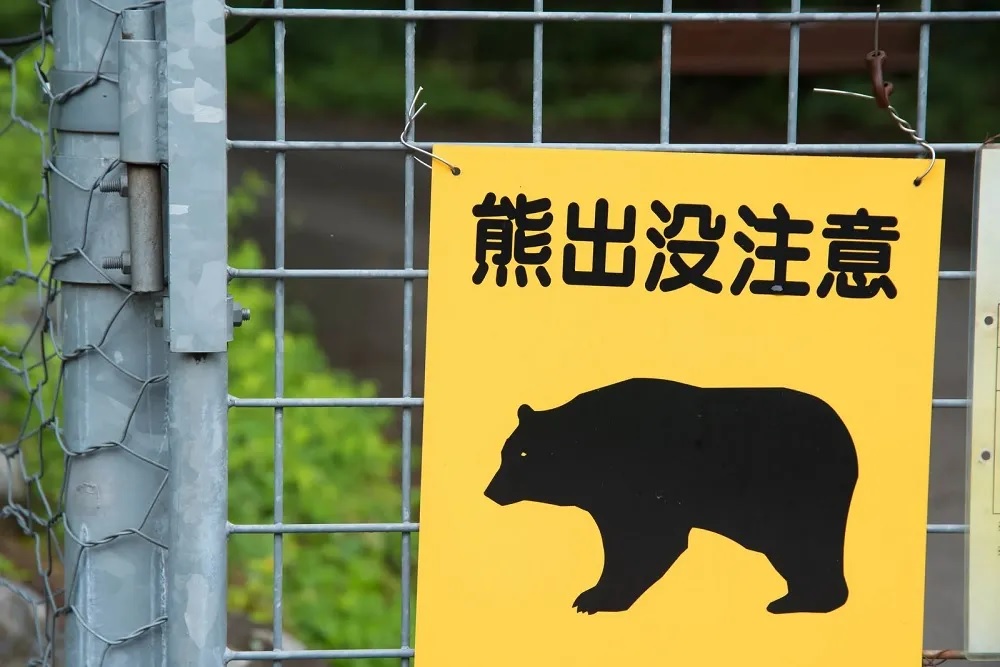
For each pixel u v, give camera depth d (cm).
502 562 288
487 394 284
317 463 793
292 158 2342
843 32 298
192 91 262
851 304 285
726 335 285
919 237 284
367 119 3052
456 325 283
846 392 287
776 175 282
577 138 2922
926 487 288
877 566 290
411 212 282
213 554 279
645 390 286
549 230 282
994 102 2331
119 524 292
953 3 2336
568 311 283
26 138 871
